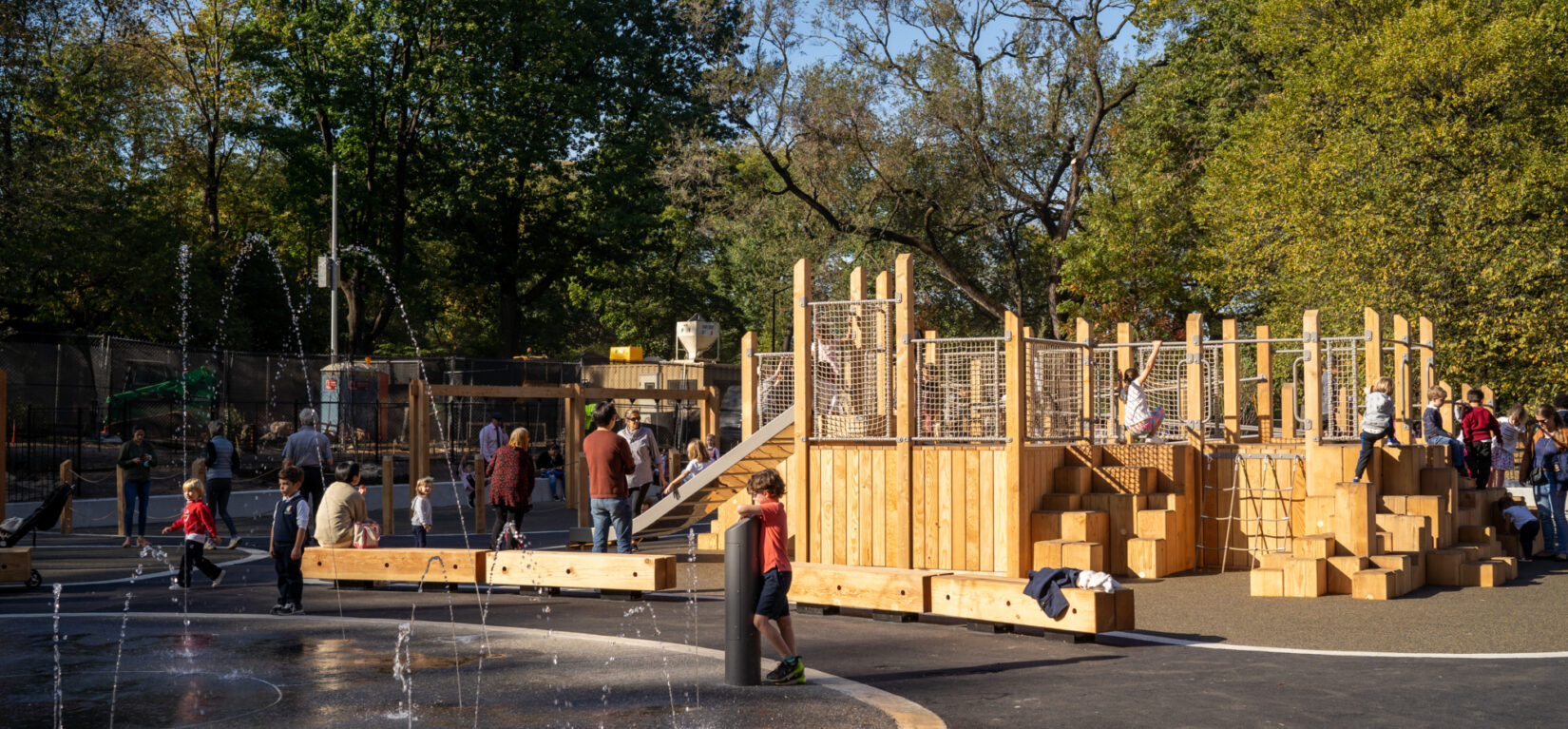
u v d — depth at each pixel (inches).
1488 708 277.7
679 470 923.4
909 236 1796.3
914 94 1731.1
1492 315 1074.1
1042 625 381.1
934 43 1770.4
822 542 562.6
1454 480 583.8
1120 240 1530.5
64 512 786.8
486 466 884.0
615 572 477.4
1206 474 606.9
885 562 547.5
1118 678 318.0
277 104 1622.8
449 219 1720.0
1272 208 1232.2
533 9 1667.1
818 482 564.7
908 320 545.6
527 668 330.6
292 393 1155.3
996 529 523.8
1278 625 410.9
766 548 309.0
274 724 265.1
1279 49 1352.1
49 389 1015.6
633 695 294.0
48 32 1412.4
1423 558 523.8
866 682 313.4
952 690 302.8
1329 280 1130.0
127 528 694.5
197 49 1658.5
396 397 1252.5
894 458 547.8
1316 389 577.3
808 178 1748.3
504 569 499.5
